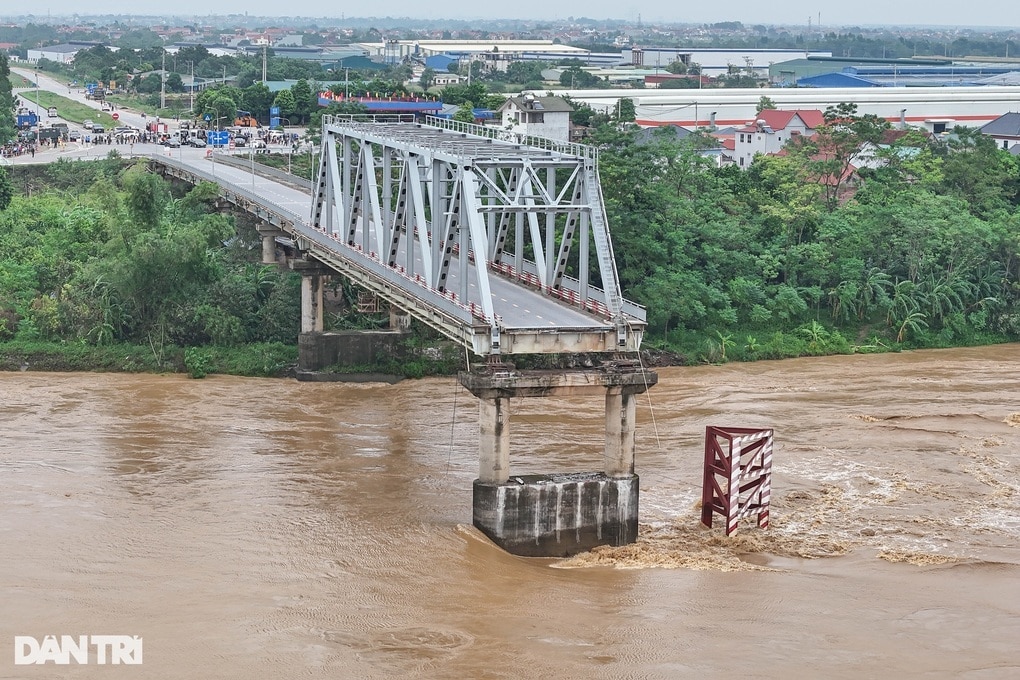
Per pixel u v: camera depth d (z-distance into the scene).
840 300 152.00
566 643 61.81
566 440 96.75
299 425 103.94
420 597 66.75
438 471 89.88
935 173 179.38
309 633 61.81
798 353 143.38
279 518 78.06
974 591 70.19
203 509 79.50
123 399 111.94
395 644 60.94
